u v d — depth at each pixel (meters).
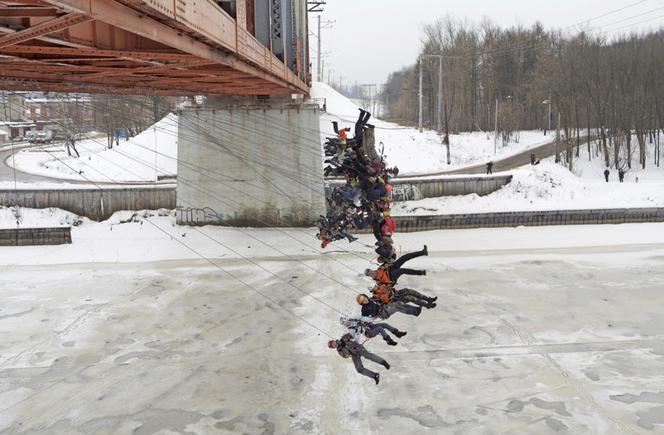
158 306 22.06
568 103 56.47
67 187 35.44
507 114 68.00
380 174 19.42
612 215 35.09
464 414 14.47
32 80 14.66
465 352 17.89
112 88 18.17
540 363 17.14
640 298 22.62
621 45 63.25
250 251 28.94
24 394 15.69
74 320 20.69
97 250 29.36
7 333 19.53
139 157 50.50
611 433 13.62
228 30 12.38
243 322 20.52
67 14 7.04
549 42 83.00
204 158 32.56
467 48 81.38
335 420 14.27
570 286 24.05
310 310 21.56
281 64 20.19
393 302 10.98
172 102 43.09
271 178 32.41
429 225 33.50
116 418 14.51
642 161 54.22
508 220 34.25
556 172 42.75
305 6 32.25
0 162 58.69
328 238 18.88
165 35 9.18
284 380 16.30
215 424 14.19
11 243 30.05
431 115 78.38
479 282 24.50
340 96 67.69
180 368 17.12
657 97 56.88
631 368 16.81
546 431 13.73
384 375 16.47
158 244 30.09
